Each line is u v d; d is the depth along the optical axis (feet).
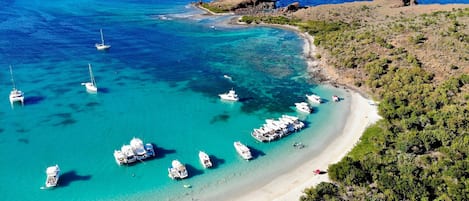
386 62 364.17
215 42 493.36
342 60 390.42
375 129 269.23
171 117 295.07
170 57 433.07
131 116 295.48
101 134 269.23
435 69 340.59
